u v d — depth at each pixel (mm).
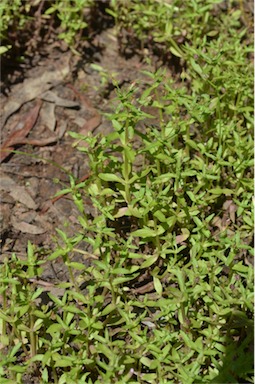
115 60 5434
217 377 3262
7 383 3283
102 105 5137
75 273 4043
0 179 4613
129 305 3547
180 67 5289
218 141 4398
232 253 3496
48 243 4277
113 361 3242
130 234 3844
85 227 3682
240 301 3389
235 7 5613
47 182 4629
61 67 5344
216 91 4305
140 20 5293
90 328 3402
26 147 4848
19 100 5121
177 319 3729
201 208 4047
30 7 5469
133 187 3941
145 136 4023
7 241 4266
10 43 5289
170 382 3279
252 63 4871
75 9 5145
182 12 5219
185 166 4145
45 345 3611
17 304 3445
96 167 3918
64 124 5008
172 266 3621
